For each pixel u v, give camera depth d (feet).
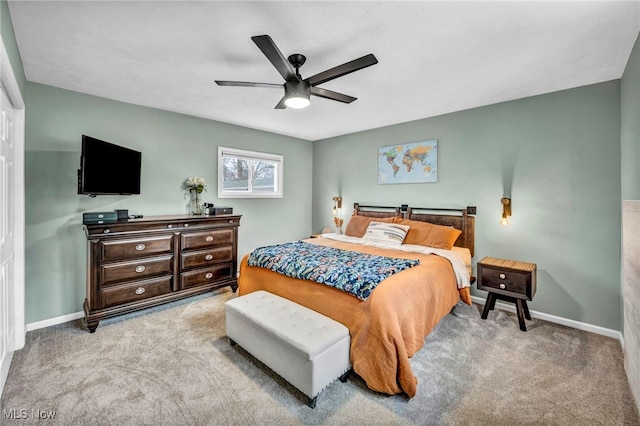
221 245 11.85
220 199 13.83
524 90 9.61
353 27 6.11
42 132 9.18
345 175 16.19
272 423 5.35
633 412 5.65
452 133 12.05
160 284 10.19
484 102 10.80
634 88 6.95
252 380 6.56
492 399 5.98
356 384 6.46
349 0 5.28
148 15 5.75
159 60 7.61
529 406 5.79
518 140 10.43
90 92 9.88
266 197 15.72
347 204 16.14
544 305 9.95
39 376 6.63
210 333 8.73
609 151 8.74
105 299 9.04
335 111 11.98
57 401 5.85
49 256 9.37
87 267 9.27
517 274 9.04
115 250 9.18
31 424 5.29
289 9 5.54
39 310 9.20
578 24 5.97
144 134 11.37
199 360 7.32
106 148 9.32
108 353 7.61
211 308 10.61
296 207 17.24
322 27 6.11
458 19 5.83
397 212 13.62
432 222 12.43
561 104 9.55
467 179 11.66
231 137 14.10
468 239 11.50
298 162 17.28
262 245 15.64
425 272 8.00
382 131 14.44
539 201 10.02
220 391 6.19
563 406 5.80
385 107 11.41
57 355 7.50
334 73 6.61
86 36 6.51
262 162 15.76
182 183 12.49
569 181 9.45
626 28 6.11
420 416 5.51
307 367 5.64
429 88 9.49
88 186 8.67
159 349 7.82
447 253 9.89
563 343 8.25
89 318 8.70
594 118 8.98
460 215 11.86
